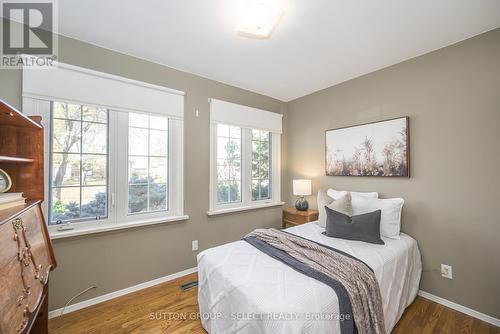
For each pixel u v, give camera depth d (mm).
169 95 2449
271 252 1721
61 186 1940
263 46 2072
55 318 1817
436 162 2094
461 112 1952
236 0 1488
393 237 2123
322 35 1889
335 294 1243
